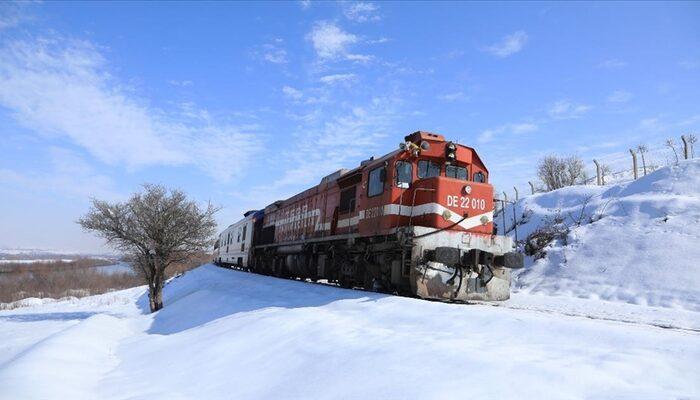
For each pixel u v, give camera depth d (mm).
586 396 4414
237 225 38812
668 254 15984
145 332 15453
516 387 4684
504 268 12445
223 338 9789
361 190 14844
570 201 25141
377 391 5246
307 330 8648
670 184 20969
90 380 8352
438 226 11750
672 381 4770
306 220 20547
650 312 11328
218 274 30531
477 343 6531
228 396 6660
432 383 5066
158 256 22875
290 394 6020
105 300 36719
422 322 8258
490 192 12484
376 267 13695
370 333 7770
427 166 13000
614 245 18094
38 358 8938
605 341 6230
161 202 22938
